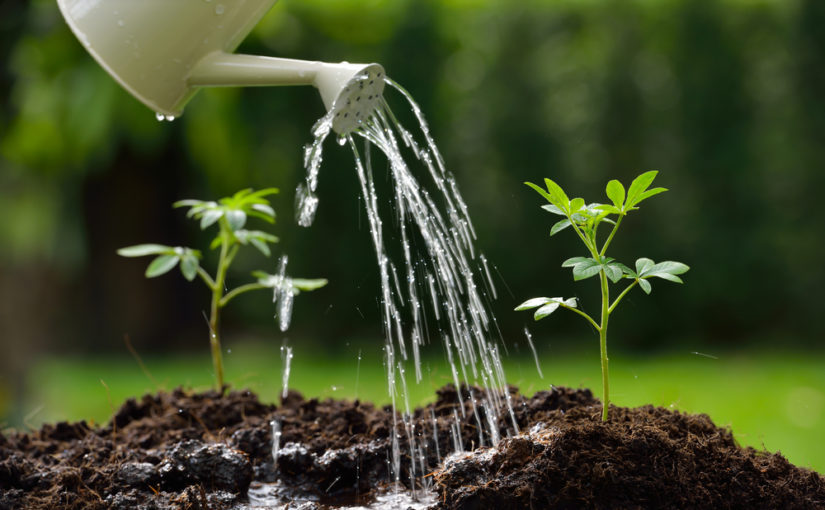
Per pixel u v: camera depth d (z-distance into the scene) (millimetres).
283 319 1396
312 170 1216
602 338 1224
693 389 2900
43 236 3795
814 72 3908
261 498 1240
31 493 1210
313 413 1361
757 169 3938
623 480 1170
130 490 1217
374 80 1188
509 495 1164
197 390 1435
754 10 3918
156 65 1179
